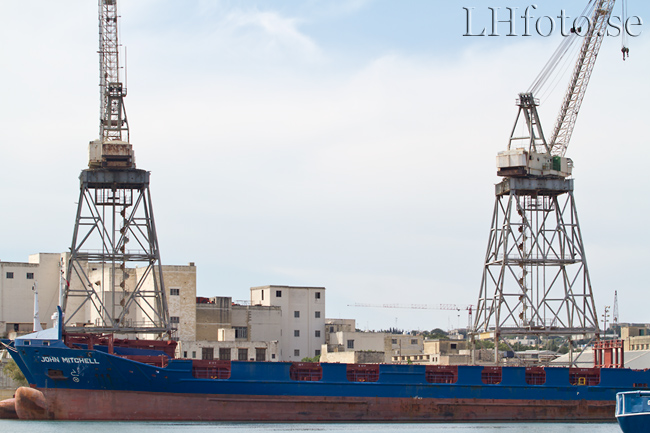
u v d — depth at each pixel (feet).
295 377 349.00
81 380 324.60
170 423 322.75
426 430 318.04
